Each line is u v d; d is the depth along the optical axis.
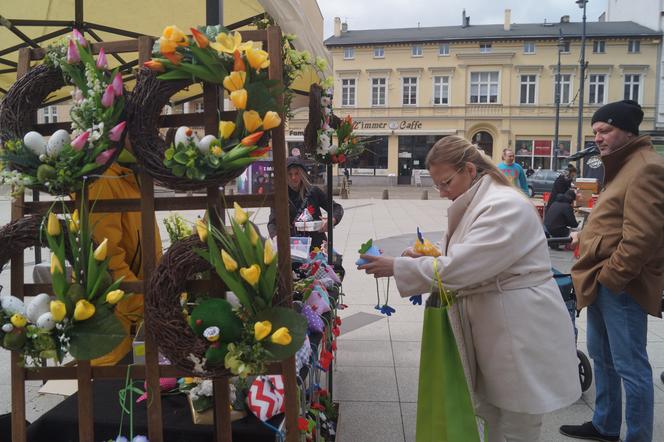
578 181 11.46
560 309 1.96
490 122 35.62
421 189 31.20
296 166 3.78
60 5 3.67
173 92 1.59
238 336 1.53
